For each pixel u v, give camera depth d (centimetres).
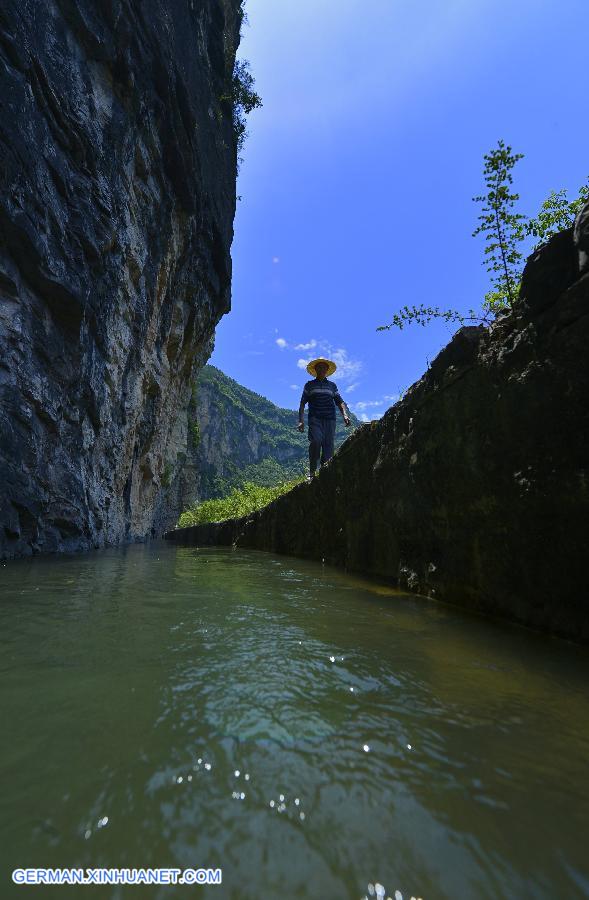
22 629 175
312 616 211
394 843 65
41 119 624
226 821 68
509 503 201
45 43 662
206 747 88
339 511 457
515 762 88
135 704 107
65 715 100
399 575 311
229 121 1953
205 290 1952
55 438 702
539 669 142
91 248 761
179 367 1980
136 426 1364
